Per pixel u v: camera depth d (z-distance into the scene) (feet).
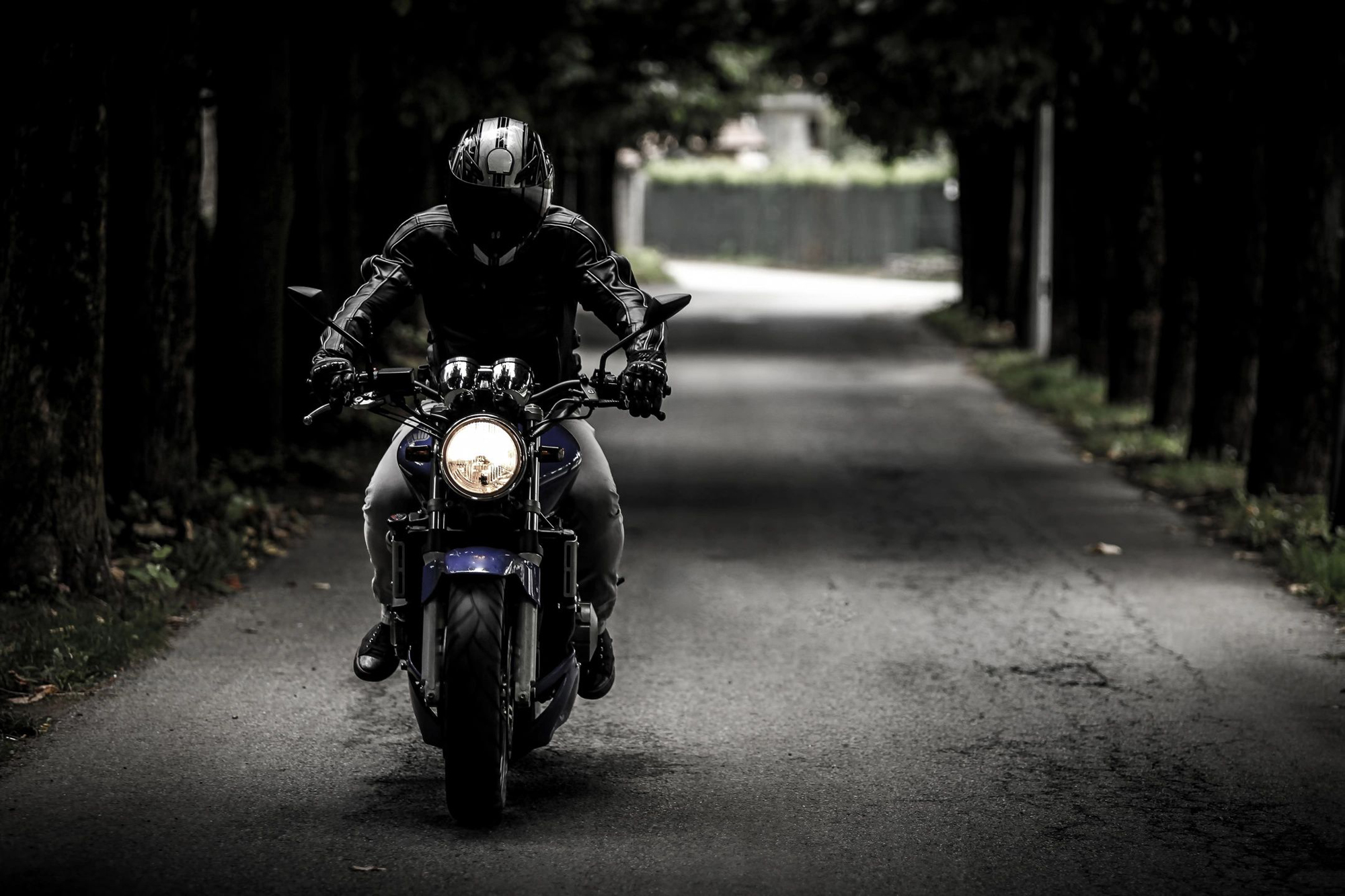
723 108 451.53
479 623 57.77
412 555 61.26
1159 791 66.33
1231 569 117.08
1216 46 156.35
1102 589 109.81
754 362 294.46
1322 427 138.21
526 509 59.26
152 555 102.42
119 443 114.93
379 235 256.73
